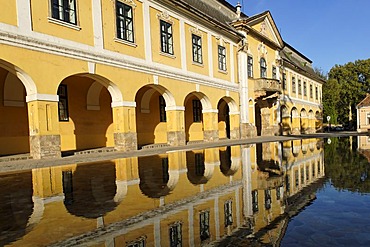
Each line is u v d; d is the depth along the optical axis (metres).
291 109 36.41
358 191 3.57
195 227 2.43
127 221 2.75
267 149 12.04
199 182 4.77
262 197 3.41
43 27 11.27
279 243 1.97
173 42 18.09
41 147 11.02
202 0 22.73
